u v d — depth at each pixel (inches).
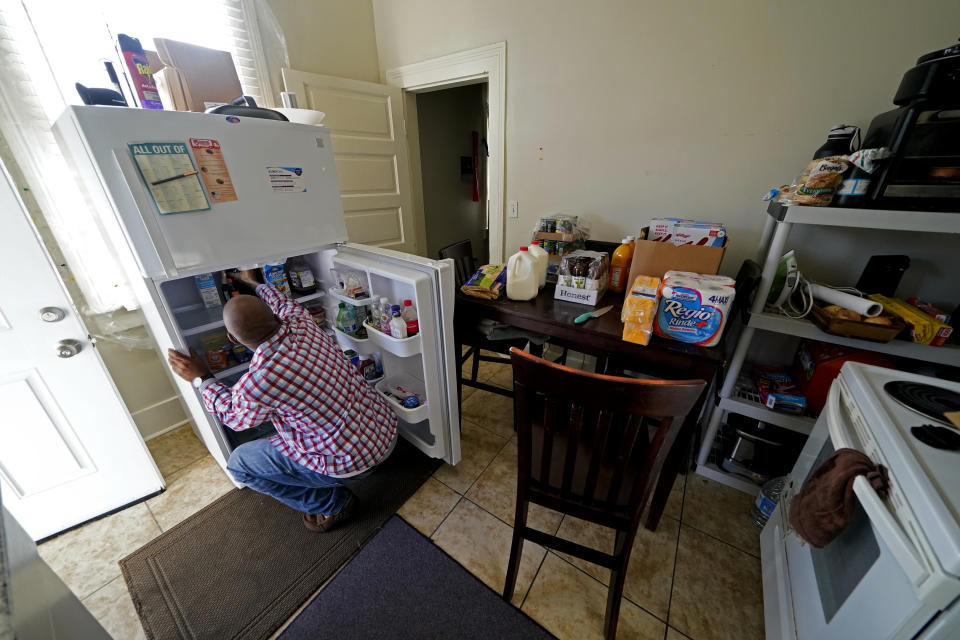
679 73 60.4
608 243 70.4
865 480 25.2
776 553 41.5
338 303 63.4
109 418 52.0
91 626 25.2
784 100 54.3
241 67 72.0
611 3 62.4
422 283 46.1
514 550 40.8
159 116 37.3
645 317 43.1
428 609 42.4
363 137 89.8
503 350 66.1
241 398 37.1
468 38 79.7
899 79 47.4
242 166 44.5
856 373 33.5
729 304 40.1
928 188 34.8
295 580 45.8
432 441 62.0
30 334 44.1
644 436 43.0
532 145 79.0
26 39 48.1
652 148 66.4
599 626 40.9
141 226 38.7
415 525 52.9
